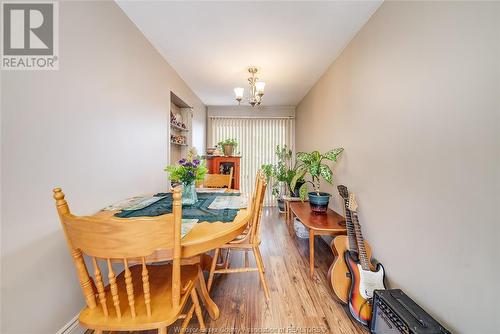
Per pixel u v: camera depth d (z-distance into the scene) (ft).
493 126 2.72
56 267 3.66
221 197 6.02
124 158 5.60
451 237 3.29
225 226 3.56
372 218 5.34
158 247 2.54
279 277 6.03
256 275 6.13
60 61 3.74
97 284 2.64
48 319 3.52
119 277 3.63
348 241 5.32
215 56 7.70
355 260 4.86
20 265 3.11
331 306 4.85
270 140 15.39
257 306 4.85
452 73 3.26
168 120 8.34
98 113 4.64
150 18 5.70
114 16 5.11
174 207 2.51
